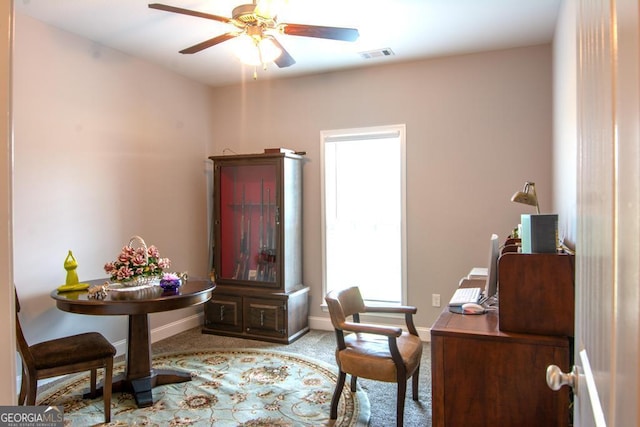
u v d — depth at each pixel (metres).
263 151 4.70
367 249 4.39
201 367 3.43
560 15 2.92
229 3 2.88
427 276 4.09
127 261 2.95
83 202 3.43
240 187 4.50
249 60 2.82
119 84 3.76
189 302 2.79
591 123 0.82
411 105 4.11
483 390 1.81
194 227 4.62
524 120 3.74
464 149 3.94
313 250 4.53
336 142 4.42
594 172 0.78
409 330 2.82
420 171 4.09
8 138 0.62
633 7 0.47
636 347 0.46
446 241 4.02
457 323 1.98
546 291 1.77
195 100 4.66
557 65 3.16
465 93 3.92
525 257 1.80
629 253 0.50
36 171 3.09
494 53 3.82
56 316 3.22
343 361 2.50
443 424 1.86
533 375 1.74
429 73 4.04
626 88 0.51
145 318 2.97
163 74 4.22
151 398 2.79
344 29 2.51
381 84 4.21
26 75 3.03
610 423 0.59
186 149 4.52
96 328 3.54
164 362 3.54
